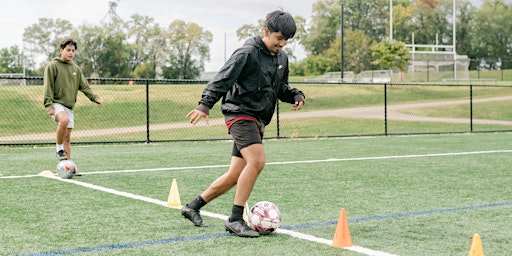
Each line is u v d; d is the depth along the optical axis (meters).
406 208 5.64
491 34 103.00
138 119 22.84
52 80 8.03
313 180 7.67
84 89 8.46
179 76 87.44
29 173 8.26
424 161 10.18
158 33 86.81
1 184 7.13
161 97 26.48
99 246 4.02
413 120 25.84
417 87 38.84
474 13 103.69
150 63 86.12
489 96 37.75
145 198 6.13
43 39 93.12
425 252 3.87
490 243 4.18
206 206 5.66
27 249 3.96
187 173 8.40
